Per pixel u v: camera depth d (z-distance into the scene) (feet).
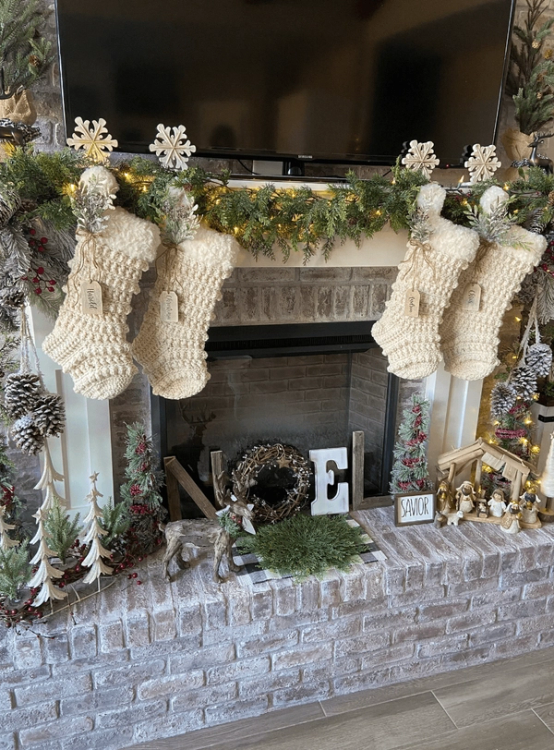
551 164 5.55
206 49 4.39
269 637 5.06
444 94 5.13
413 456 6.20
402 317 4.82
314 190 4.65
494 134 5.44
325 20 4.60
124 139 4.41
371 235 4.77
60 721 4.67
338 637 5.30
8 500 4.93
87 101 4.25
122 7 4.11
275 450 5.96
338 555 5.35
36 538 4.61
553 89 5.70
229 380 5.84
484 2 4.97
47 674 4.50
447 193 4.94
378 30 4.75
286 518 6.13
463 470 6.75
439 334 5.29
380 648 5.49
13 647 4.35
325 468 6.25
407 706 5.39
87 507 5.54
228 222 4.34
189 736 5.03
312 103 4.79
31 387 4.27
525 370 5.77
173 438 5.79
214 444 6.00
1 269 3.96
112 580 5.01
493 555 5.60
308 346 5.80
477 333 5.20
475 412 6.57
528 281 5.55
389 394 6.34
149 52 4.27
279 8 4.46
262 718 5.23
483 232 4.80
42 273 4.10
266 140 4.78
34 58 4.24
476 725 5.18
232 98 4.57
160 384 4.64
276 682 5.23
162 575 5.12
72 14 4.02
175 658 4.82
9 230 3.82
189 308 4.43
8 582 4.50
